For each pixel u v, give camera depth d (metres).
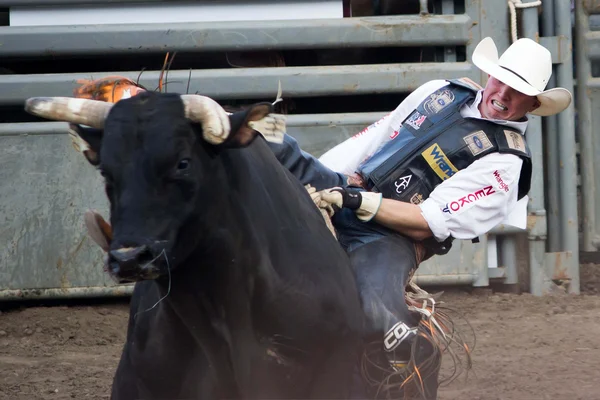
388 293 10.88
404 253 11.57
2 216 21.36
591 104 23.34
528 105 12.42
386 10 23.98
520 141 12.20
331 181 12.11
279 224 9.65
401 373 10.84
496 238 22.94
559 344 18.22
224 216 8.73
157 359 9.55
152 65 23.09
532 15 22.28
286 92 21.80
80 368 17.30
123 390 10.09
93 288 21.45
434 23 21.89
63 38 21.48
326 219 11.02
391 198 12.02
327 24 21.67
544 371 16.42
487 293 22.70
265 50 22.06
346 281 10.27
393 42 21.88
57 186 21.41
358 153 13.11
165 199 8.00
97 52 21.59
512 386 15.52
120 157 7.95
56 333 19.80
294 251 9.73
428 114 12.45
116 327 20.20
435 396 11.41
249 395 9.45
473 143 12.01
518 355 17.53
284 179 10.14
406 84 21.91
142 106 8.12
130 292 21.48
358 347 10.41
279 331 9.51
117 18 21.75
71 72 23.33
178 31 21.52
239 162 9.03
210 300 8.98
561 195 22.94
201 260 8.74
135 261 7.73
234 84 21.73
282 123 8.72
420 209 11.52
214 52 22.64
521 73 12.46
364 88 21.86
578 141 23.66
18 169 21.39
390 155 12.30
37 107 8.52
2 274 21.39
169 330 9.38
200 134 8.30
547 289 22.75
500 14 22.05
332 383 9.95
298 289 9.58
